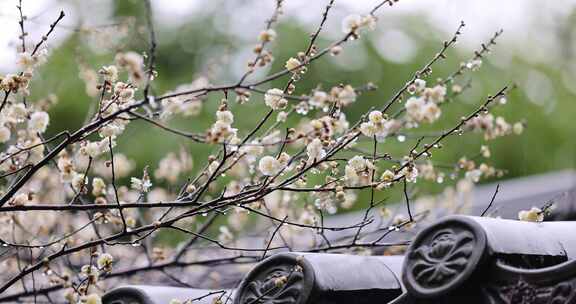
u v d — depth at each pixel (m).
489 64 14.98
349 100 3.13
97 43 4.97
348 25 3.15
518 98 14.64
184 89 3.39
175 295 3.11
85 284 3.87
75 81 11.64
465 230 2.41
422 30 15.56
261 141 3.38
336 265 2.71
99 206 3.17
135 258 5.25
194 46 14.60
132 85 3.17
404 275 2.47
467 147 13.09
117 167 5.68
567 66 16.52
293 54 13.24
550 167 14.52
